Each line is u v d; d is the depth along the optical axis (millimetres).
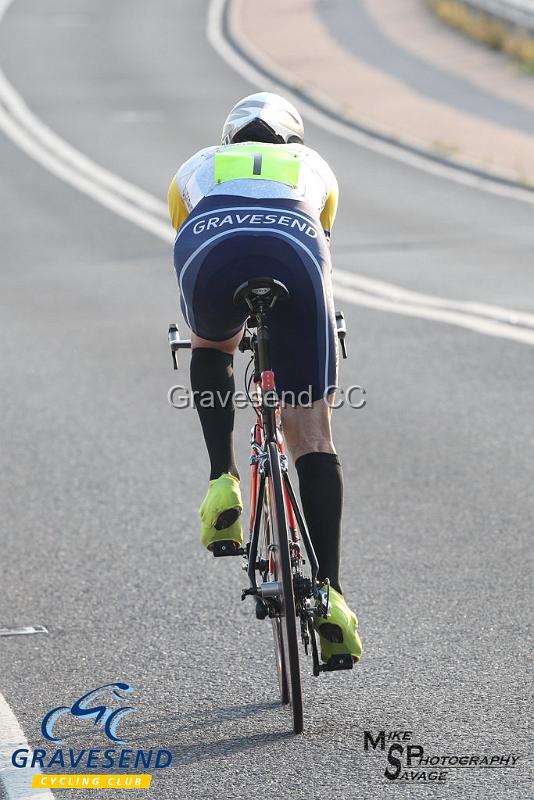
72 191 66500
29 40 119875
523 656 16000
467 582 18656
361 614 17625
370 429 27375
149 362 34719
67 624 17781
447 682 15328
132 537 21406
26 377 33469
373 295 41656
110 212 60938
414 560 19641
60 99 94500
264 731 14227
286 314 13883
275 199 14281
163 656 16562
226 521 14359
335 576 13797
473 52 102750
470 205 58875
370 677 15578
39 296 44344
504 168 66500
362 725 14258
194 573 19656
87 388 32156
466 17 112625
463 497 22625
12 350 36594
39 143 80312
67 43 117625
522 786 12750
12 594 19031
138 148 77188
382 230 53625
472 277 43656
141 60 108188
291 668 13477
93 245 53781
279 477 13547
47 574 19812
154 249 52500
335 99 88438
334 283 43719
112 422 28984
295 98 91125
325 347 14055
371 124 80438
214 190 14477
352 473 24391
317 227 14281
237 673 15938
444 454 25312
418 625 17156
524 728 14016
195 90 95062
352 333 36531
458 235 51875
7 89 99125
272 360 14219
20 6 141000
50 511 22938
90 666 16312
